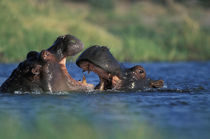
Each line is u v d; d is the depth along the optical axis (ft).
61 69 92.73
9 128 63.77
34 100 86.02
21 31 241.96
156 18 480.23
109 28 392.47
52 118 70.18
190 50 317.42
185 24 335.47
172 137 58.44
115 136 59.06
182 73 175.83
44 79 90.89
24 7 270.67
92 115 72.54
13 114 73.20
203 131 61.62
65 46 89.35
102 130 62.44
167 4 539.70
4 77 143.23
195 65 230.89
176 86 120.47
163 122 67.67
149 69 199.11
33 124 66.08
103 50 90.12
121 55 269.64
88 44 254.06
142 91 99.86
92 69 91.40
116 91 97.35
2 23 241.35
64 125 65.36
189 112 75.82
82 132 61.26
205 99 91.09
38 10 286.87
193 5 520.01
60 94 92.12
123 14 497.46
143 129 63.05
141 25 399.65
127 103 84.38
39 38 240.94
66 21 280.51
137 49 287.48
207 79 146.92
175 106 81.92
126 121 68.23
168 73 176.45
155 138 57.98
